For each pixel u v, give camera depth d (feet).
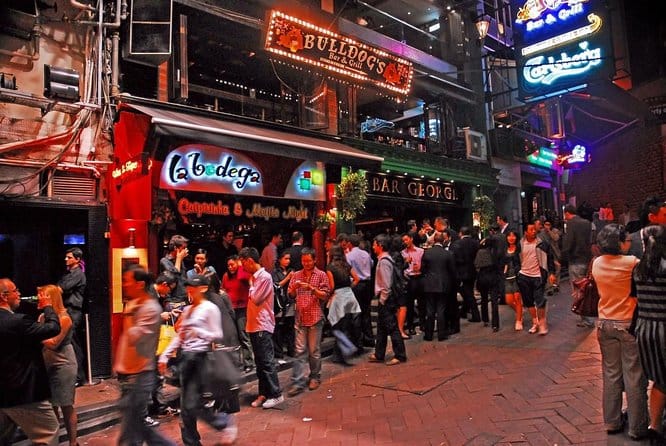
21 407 13.14
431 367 22.77
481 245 29.84
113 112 24.80
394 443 14.80
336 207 36.47
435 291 27.96
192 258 30.30
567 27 44.52
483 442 14.05
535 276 26.53
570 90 45.44
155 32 25.26
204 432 17.17
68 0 24.14
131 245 24.34
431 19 52.90
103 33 24.82
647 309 12.48
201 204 28.50
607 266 13.84
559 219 63.21
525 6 47.29
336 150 28.60
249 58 35.45
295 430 16.76
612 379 13.80
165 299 21.12
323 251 35.78
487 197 50.90
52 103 21.97
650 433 13.12
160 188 26.27
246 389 22.22
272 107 36.50
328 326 30.55
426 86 47.44
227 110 34.24
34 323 13.56
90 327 22.97
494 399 17.54
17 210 22.65
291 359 26.07
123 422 13.06
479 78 54.90
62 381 15.72
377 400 19.03
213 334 14.79
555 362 21.15
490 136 54.54
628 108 58.54
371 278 30.94
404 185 43.98
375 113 52.06
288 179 32.83
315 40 33.40
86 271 23.56
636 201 65.31
